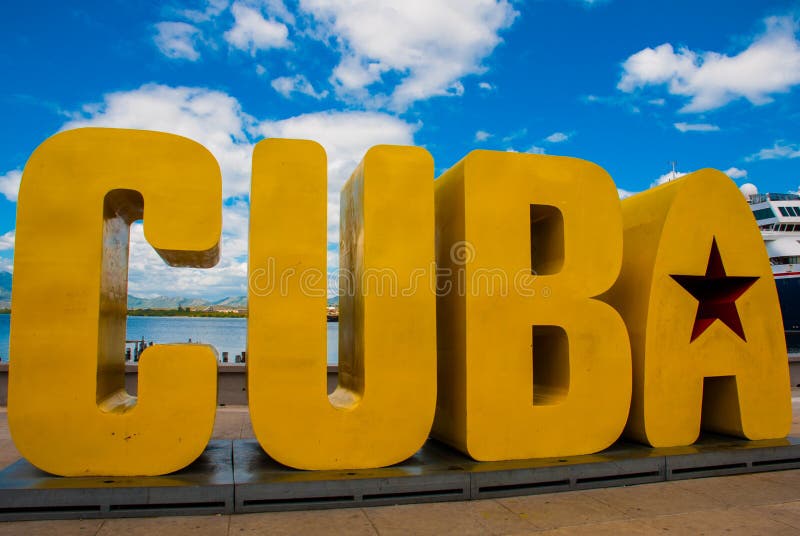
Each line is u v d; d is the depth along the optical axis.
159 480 4.37
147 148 4.63
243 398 9.91
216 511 4.23
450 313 5.51
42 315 4.42
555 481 4.90
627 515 4.36
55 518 4.07
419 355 4.96
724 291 6.47
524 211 5.34
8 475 4.47
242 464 4.89
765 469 5.61
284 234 4.76
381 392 4.86
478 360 5.11
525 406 5.20
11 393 4.34
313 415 4.72
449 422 5.47
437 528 4.02
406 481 4.54
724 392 6.18
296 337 4.73
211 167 4.70
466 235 5.17
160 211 4.58
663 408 5.68
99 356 4.62
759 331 6.16
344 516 4.23
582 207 5.53
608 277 5.55
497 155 5.32
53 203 4.50
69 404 4.43
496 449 5.10
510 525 4.11
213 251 4.80
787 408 6.22
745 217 6.19
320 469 4.72
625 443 5.84
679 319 5.81
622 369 5.50
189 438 4.56
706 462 5.41
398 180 5.04
